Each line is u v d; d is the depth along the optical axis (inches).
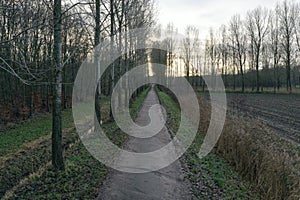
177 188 326.3
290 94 2185.0
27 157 478.3
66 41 1019.9
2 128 776.9
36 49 869.2
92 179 339.0
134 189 317.7
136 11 918.4
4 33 642.8
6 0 303.3
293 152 379.9
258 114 1027.3
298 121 896.3
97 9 578.2
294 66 2652.6
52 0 339.0
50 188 308.0
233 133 459.5
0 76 937.5
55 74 354.6
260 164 350.0
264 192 316.2
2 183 365.7
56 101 359.3
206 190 325.4
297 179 283.0
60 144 362.6
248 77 2731.3
